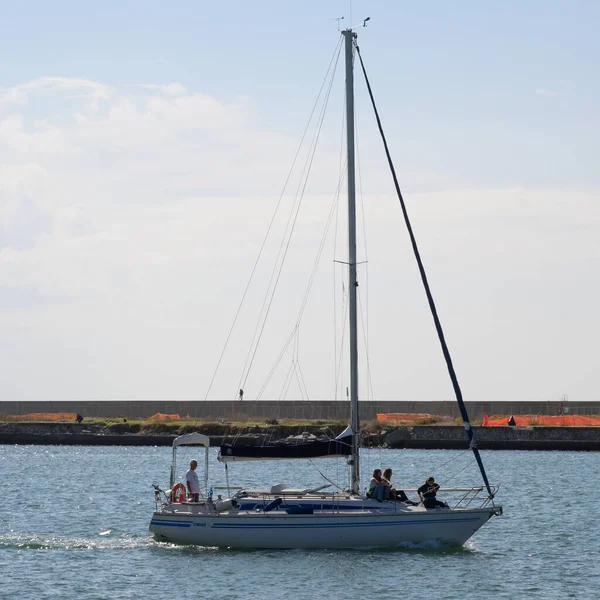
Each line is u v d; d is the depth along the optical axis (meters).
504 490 98.50
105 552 60.19
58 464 136.12
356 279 62.06
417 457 141.38
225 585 51.31
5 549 61.50
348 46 63.91
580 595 50.28
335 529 57.59
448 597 49.53
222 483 107.50
